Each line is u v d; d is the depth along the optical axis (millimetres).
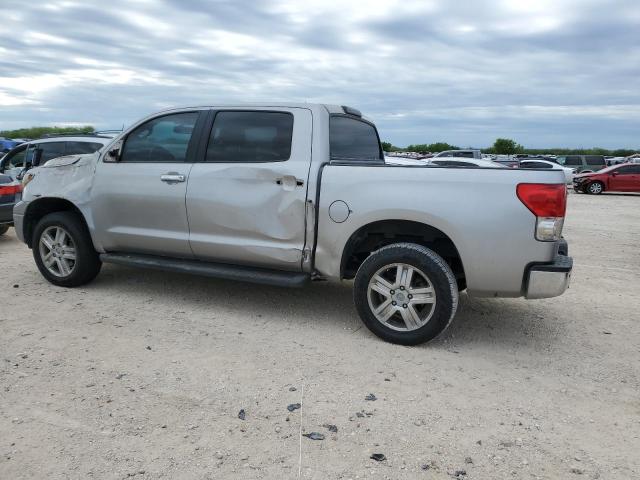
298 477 2635
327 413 3248
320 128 4621
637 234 11492
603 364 4145
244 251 4754
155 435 2957
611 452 2939
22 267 6762
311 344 4344
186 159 5035
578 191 26641
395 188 4238
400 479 2645
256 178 4648
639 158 42219
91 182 5398
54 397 3348
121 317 4863
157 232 5145
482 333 4754
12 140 22953
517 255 4020
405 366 3969
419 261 4160
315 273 4652
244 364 3918
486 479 2670
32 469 2643
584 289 6465
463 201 4078
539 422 3236
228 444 2893
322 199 4430
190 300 5430
